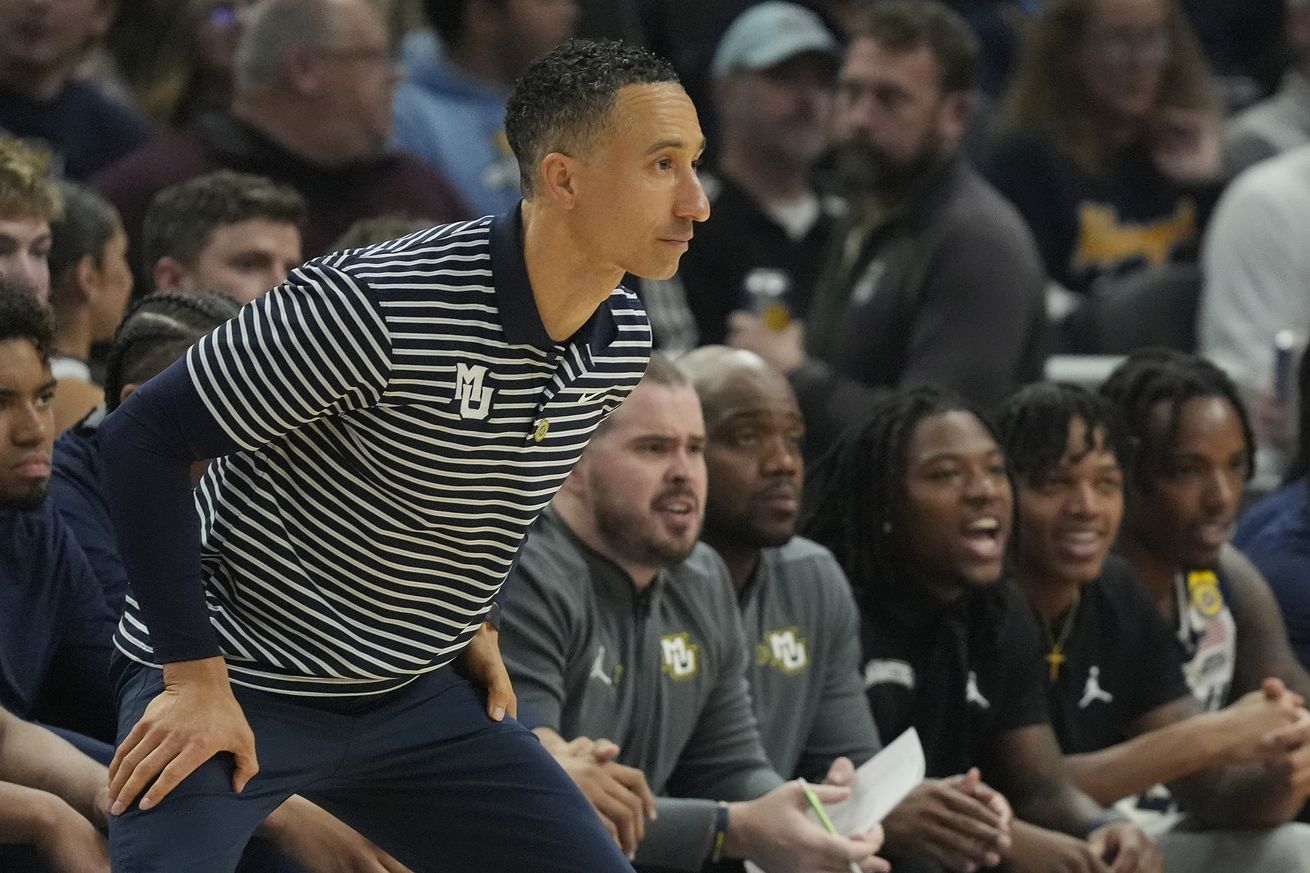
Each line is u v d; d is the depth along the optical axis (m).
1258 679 14.77
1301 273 19.83
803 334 17.95
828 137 19.73
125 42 20.12
